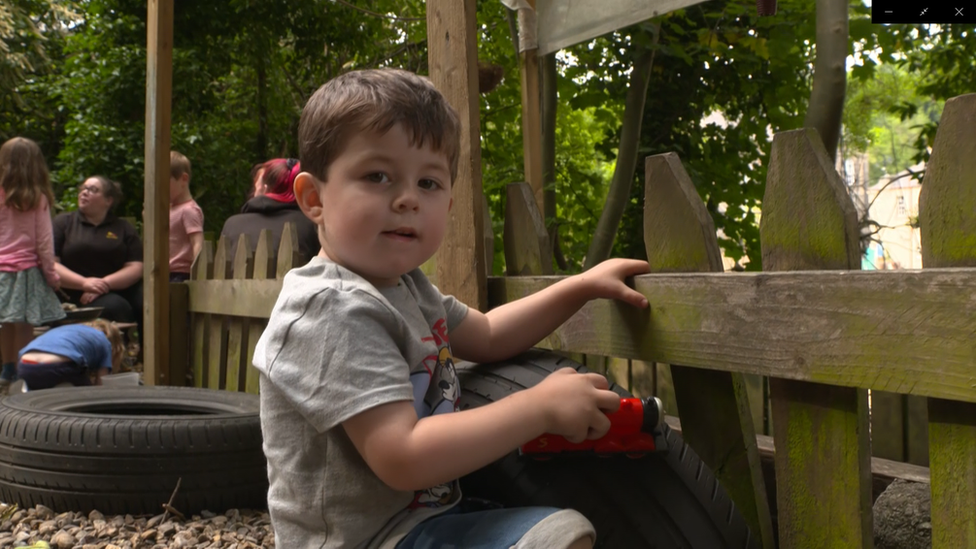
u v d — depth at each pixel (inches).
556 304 76.1
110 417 116.5
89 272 256.5
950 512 54.8
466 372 76.5
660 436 63.8
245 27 426.6
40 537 107.5
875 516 90.0
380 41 456.4
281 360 54.1
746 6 203.9
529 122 145.0
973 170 52.0
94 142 382.3
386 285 60.6
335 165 56.6
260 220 178.7
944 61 256.5
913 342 53.3
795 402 65.2
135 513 114.7
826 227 61.3
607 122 265.9
